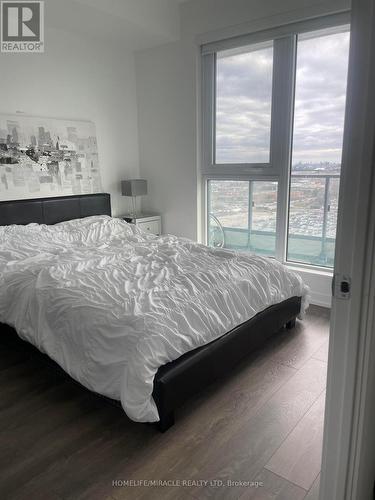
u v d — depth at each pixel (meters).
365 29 0.83
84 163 4.04
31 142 3.56
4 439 1.84
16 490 1.55
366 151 0.87
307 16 3.17
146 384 1.69
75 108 3.93
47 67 3.64
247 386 2.27
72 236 3.40
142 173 4.71
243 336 2.29
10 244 2.97
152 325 1.81
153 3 3.65
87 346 1.90
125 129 4.47
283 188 3.65
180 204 4.42
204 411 2.04
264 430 1.89
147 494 1.52
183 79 4.07
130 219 4.28
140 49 4.32
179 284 2.27
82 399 2.15
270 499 1.50
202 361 1.97
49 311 2.11
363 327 0.97
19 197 3.53
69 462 1.69
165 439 1.83
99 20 3.45
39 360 2.39
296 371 2.42
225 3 3.61
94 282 2.25
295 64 3.41
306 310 3.42
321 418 1.97
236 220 4.13
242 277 2.49
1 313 2.39
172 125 4.28
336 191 3.48
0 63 3.31
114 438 1.84
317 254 3.74
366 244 0.92
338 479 1.10
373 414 1.10
